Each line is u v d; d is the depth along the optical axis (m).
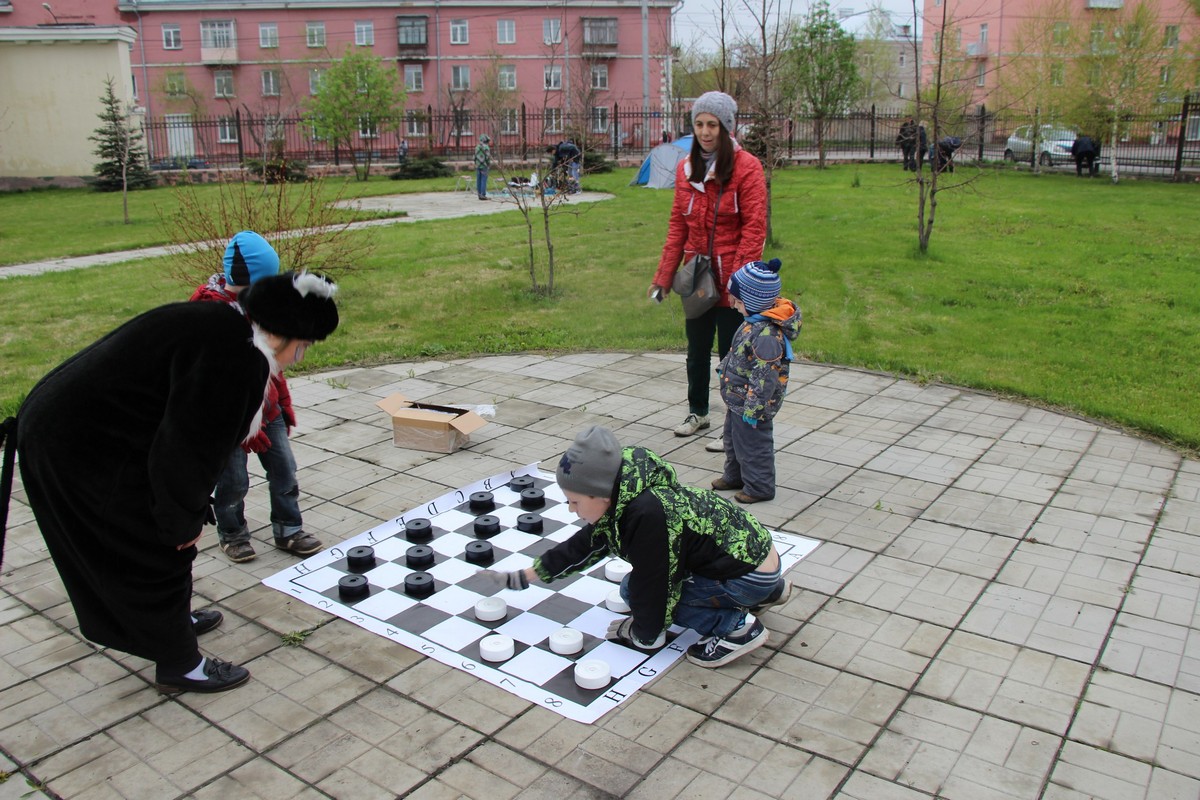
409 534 4.53
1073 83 23.89
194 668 3.35
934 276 10.97
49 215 20.20
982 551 4.41
